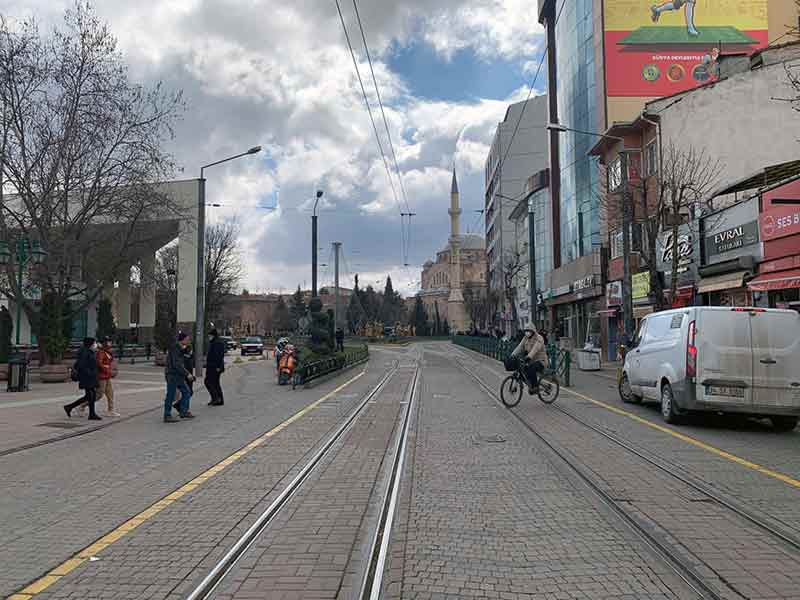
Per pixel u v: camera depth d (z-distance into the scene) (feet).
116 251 104.53
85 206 90.63
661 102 96.68
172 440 36.22
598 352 90.33
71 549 17.87
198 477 26.68
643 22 142.31
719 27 142.00
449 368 103.86
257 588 14.99
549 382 51.67
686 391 38.27
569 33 163.22
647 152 99.19
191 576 15.79
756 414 38.01
